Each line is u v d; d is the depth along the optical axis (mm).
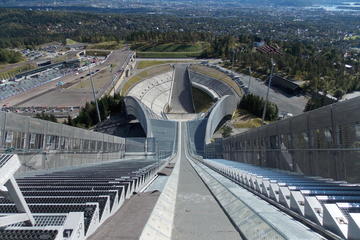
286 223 7586
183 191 13836
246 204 9477
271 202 10117
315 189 9555
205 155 70062
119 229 7664
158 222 8555
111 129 83062
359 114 12117
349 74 105312
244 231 7902
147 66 146375
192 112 114000
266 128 26406
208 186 15086
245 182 14461
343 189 9523
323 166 15172
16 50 177000
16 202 5742
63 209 7625
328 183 11508
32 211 7531
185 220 9211
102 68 128000
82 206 7742
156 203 10211
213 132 81250
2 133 20016
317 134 15992
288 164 20391
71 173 18281
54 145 28422
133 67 144500
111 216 8953
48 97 96562
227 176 19547
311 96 93188
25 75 123562
